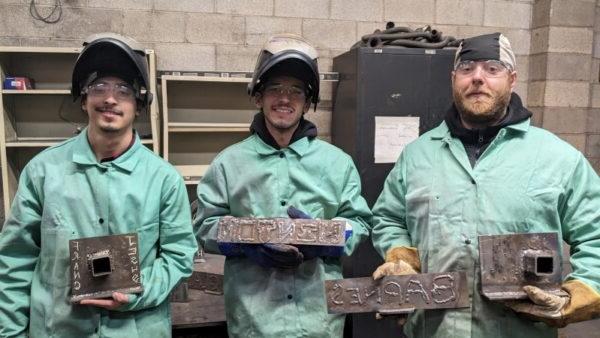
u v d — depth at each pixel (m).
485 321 1.18
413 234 1.32
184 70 2.57
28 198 1.14
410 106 2.28
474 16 2.89
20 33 2.40
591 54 2.91
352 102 2.32
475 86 1.22
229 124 2.56
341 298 1.19
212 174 1.45
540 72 2.90
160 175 1.21
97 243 1.09
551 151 1.22
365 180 2.27
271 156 1.40
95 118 1.14
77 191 1.13
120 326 1.14
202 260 2.06
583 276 1.13
